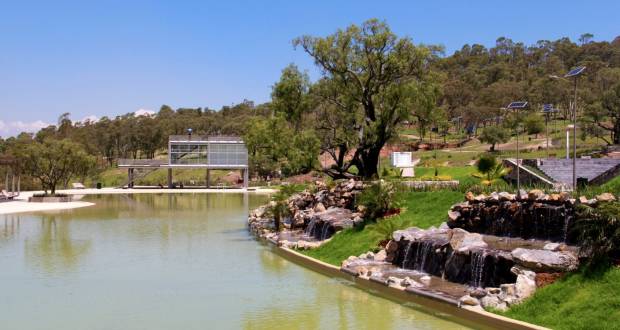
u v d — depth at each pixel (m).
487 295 17.41
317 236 34.06
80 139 171.75
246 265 27.94
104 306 20.16
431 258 22.11
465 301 17.39
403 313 18.45
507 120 126.94
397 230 25.50
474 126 145.62
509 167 41.72
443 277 21.08
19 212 58.28
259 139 39.56
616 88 98.19
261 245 34.84
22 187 103.00
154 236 39.25
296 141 38.06
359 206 33.66
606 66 193.12
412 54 38.94
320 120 42.31
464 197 28.03
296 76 41.38
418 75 40.25
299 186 55.59
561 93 142.12
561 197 21.14
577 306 14.94
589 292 15.23
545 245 20.02
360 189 35.91
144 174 112.44
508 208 23.38
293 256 29.42
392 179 39.06
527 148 104.69
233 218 52.44
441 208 28.22
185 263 28.58
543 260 17.11
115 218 52.25
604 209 16.44
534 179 35.97
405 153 47.53
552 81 154.00
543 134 126.38
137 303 20.55
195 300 20.88
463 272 20.11
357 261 25.00
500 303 16.67
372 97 41.41
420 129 43.09
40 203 70.38
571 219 19.95
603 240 16.03
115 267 27.53
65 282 24.14
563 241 20.59
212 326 17.52
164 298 21.28
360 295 21.17
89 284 23.70
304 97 41.59
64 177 94.75
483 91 168.25
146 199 79.81
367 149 41.12
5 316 18.92
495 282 18.41
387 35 38.22
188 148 106.50
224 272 26.16
